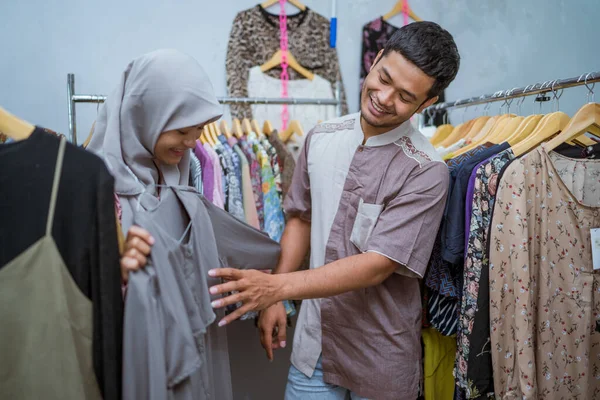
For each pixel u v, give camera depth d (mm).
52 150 688
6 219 670
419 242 1027
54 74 1631
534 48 2168
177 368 751
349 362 1128
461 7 2061
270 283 929
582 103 2244
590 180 1193
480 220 1110
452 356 1316
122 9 1677
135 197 861
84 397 687
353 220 1104
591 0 2225
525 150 1150
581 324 1151
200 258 865
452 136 1529
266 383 1859
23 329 673
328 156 1152
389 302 1089
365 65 1929
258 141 1483
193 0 1747
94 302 682
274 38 1818
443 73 947
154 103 855
